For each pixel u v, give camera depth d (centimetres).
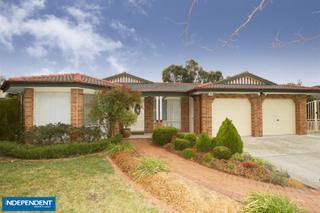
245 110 1631
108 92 1138
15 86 1143
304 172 800
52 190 595
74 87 1194
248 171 744
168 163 840
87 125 1310
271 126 1675
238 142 920
